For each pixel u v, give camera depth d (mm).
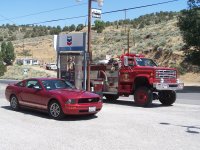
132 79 19234
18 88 15539
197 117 14477
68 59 23656
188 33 36688
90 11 23062
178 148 9016
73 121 12984
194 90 34312
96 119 13500
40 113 14969
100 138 10055
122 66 19828
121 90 19828
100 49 84625
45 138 10000
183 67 55125
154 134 10719
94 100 13570
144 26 108812
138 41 81125
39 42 149375
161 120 13453
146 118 13914
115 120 13273
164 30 82188
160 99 19734
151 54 64500
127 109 16938
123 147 9016
